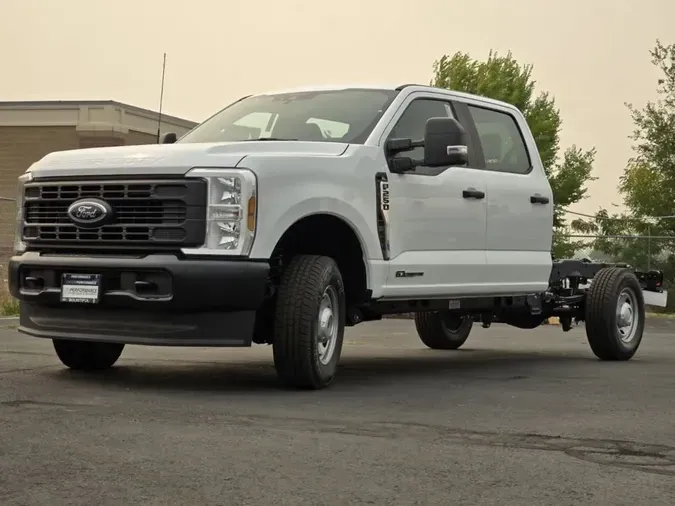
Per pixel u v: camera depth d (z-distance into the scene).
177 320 6.35
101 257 6.46
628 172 42.28
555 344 11.74
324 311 6.75
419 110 7.97
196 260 6.27
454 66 45.84
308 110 7.79
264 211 6.38
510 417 5.75
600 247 21.31
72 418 5.28
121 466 4.20
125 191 6.43
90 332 6.59
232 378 7.36
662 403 6.45
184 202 6.30
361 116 7.59
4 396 6.03
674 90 38.69
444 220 7.86
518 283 8.71
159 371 7.70
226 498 3.75
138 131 31.98
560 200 47.22
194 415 5.51
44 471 4.09
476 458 4.57
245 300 6.31
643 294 10.13
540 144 45.16
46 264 6.61
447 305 8.23
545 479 4.20
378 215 7.23
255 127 7.77
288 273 6.65
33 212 6.81
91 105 30.98
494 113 8.84
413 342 11.77
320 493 3.86
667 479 4.25
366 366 8.73
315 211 6.68
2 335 10.43
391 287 7.37
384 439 4.96
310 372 6.62
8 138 31.69
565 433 5.26
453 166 8.08
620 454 4.75
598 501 3.86
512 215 8.62
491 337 12.95
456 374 8.08
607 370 8.57
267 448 4.65
